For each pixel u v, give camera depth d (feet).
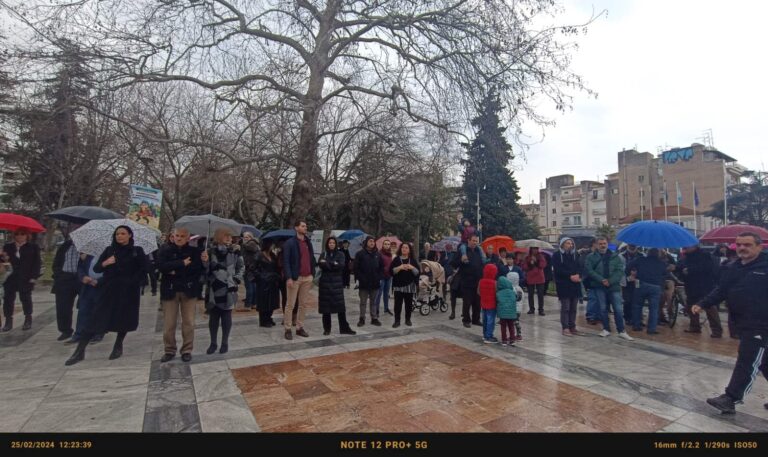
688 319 29.91
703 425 11.71
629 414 12.35
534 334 24.13
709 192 147.13
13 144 56.24
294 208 38.70
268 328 24.72
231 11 37.06
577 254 27.27
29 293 24.09
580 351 19.94
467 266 26.09
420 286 31.40
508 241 35.24
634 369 16.99
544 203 225.56
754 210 117.91
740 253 13.20
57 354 18.45
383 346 20.27
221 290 18.38
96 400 12.86
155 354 18.49
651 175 165.68
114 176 69.82
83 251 17.69
